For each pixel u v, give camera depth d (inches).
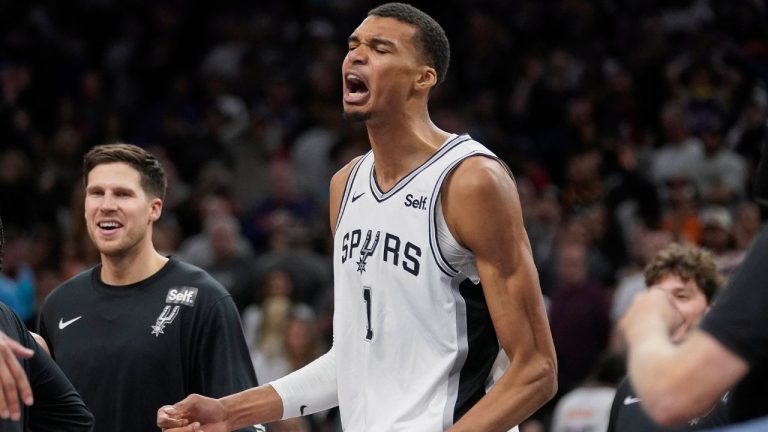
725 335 171.5
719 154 784.9
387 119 264.8
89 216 317.7
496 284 255.0
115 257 318.3
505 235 255.0
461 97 949.2
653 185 753.0
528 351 253.1
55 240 697.0
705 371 170.7
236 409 277.0
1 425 246.8
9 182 783.7
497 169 259.6
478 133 831.7
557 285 661.9
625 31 977.5
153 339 311.1
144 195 318.7
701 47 896.9
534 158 854.5
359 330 269.4
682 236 664.4
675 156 794.2
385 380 264.5
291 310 585.6
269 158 834.2
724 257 597.3
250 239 745.6
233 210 780.0
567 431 490.6
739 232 659.4
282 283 621.0
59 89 956.6
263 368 573.3
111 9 1032.8
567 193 758.5
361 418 267.4
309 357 572.1
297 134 875.4
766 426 140.3
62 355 315.9
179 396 310.8
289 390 282.0
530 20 988.6
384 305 264.8
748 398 185.6
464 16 995.3
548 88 891.4
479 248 256.1
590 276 673.0
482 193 255.8
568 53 963.3
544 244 702.5
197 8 1035.3
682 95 879.7
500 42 970.7
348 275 272.1
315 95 902.4
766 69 874.1
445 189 260.7
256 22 1007.0
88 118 911.7
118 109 951.6
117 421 309.3
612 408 305.1
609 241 707.4
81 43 1019.9
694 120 840.3
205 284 317.4
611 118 874.1
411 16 266.8
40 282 639.8
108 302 318.0
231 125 878.4
